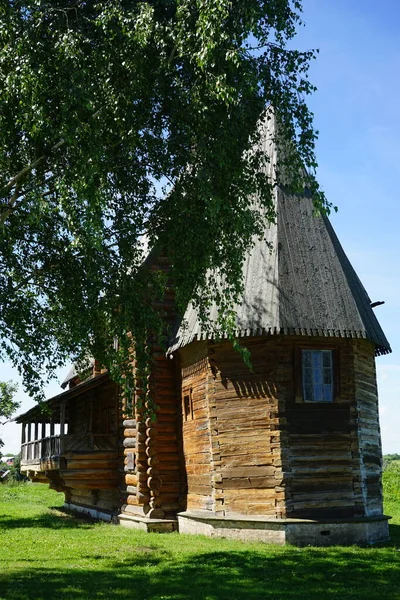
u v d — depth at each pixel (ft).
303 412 57.88
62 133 38.96
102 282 44.78
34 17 40.83
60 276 48.03
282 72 45.98
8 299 43.80
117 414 73.92
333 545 55.52
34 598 37.35
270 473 56.65
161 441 67.26
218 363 60.75
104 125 42.65
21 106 40.04
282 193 64.90
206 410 61.36
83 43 43.04
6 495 120.57
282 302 57.82
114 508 74.79
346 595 38.40
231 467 58.54
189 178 46.19
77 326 45.52
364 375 62.34
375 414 63.67
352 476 57.98
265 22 45.14
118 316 45.93
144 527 63.93
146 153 47.39
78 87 38.88
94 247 42.16
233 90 39.99
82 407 89.40
